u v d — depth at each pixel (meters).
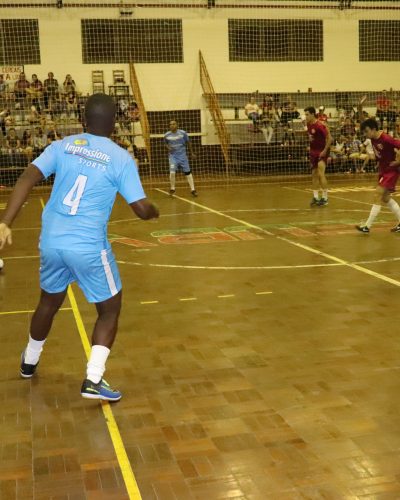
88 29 21.89
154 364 4.35
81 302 5.98
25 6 21.28
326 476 2.85
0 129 20.06
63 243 3.55
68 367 4.34
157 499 2.70
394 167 9.36
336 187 16.98
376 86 24.34
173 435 3.30
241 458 3.04
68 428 3.42
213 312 5.59
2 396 3.88
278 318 5.37
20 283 6.90
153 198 15.44
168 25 22.53
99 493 2.75
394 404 3.63
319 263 7.53
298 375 4.10
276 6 23.08
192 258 8.03
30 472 2.95
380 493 2.71
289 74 23.69
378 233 9.58
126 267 7.59
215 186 18.47
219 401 3.72
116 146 3.65
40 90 20.72
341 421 3.42
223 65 23.19
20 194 3.49
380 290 6.21
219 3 22.75
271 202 13.96
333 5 23.48
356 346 4.62
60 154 3.59
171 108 23.08
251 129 22.42
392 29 24.09
